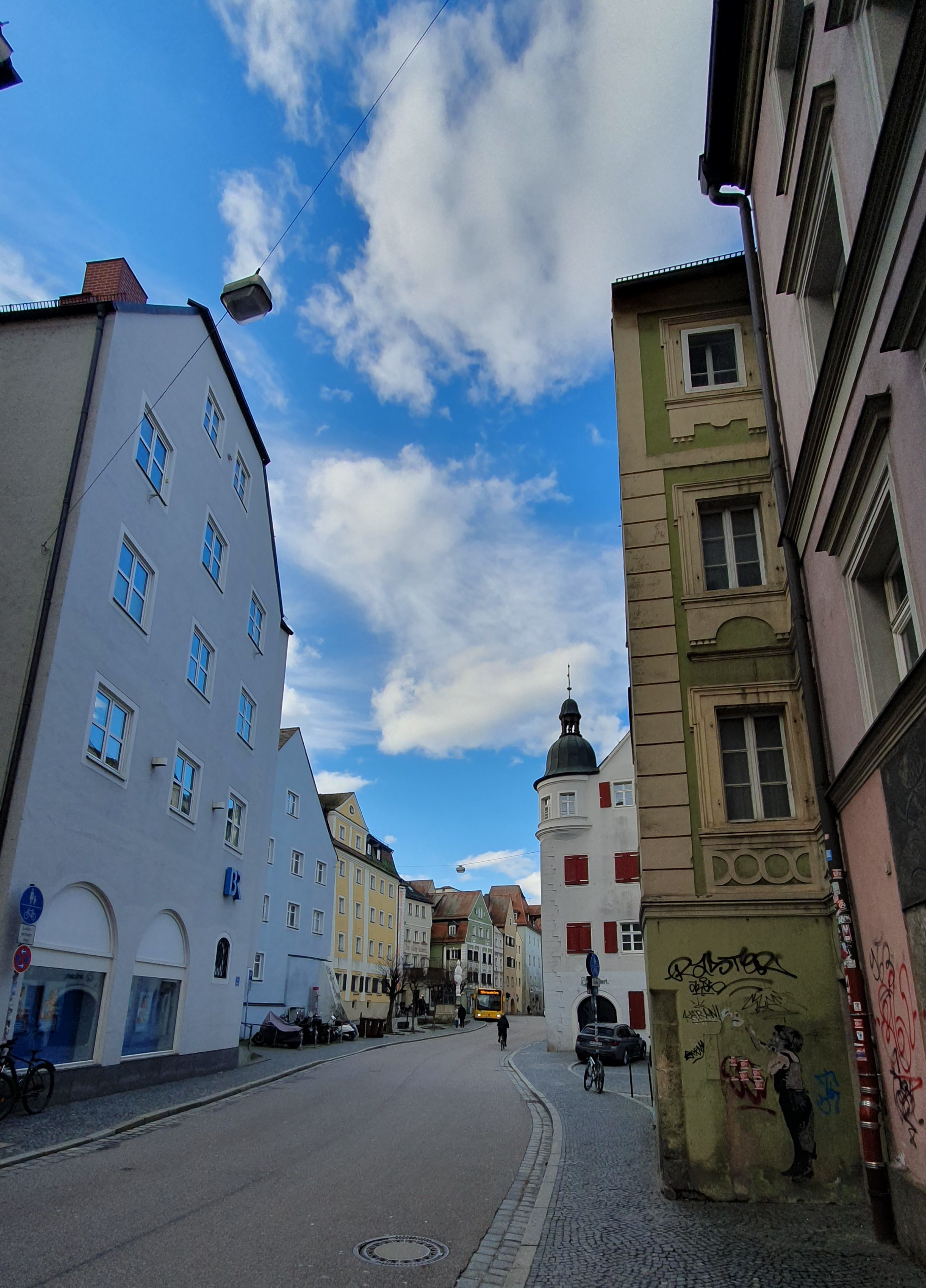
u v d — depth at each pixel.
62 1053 13.64
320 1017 39.62
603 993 36.88
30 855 12.49
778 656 10.56
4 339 15.39
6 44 11.14
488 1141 11.91
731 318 12.38
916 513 5.92
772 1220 7.67
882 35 6.44
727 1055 9.04
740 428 11.79
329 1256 6.27
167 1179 8.67
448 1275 6.00
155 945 17.17
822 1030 8.98
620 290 12.80
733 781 10.35
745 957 9.34
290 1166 9.55
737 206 11.98
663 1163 8.71
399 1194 8.41
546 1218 7.64
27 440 14.59
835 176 7.45
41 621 13.33
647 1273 6.12
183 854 18.56
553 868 39.34
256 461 24.75
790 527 9.77
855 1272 6.14
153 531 17.06
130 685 15.90
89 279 20.02
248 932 23.34
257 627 25.16
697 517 11.49
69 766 13.63
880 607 7.79
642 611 11.15
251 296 10.70
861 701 7.74
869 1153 7.32
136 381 16.23
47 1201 7.57
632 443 12.04
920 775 6.14
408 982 65.12
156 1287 5.45
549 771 41.78
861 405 7.09
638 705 10.70
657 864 9.93
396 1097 17.05
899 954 6.89
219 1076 19.12
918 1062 6.50
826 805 8.77
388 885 64.31
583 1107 16.19
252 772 24.22
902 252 5.78
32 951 12.76
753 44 10.56
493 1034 52.84
